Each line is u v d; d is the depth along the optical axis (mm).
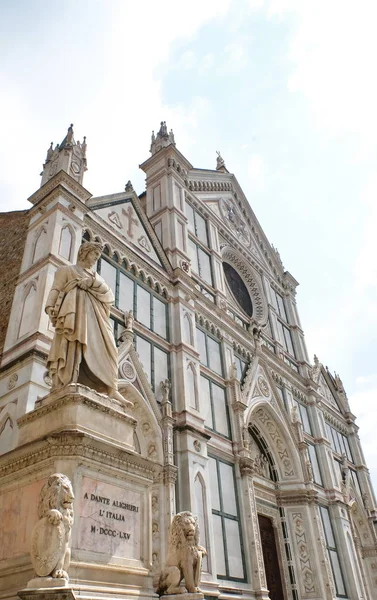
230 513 22453
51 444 8547
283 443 30891
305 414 36344
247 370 29953
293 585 26266
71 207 20500
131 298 22375
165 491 18500
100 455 8859
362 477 41719
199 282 29281
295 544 27766
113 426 9711
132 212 25500
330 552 29859
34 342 15797
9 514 8805
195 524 10672
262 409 30188
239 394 27031
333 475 34562
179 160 32188
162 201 29562
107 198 23703
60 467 8352
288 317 41406
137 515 9312
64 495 7625
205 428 23500
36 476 8672
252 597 21031
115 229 23359
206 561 19094
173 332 24141
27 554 7977
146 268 24297
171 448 19688
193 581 10000
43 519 7359
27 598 6660
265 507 27641
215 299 30094
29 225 20578
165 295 24984
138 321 22141
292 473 30219
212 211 35062
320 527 29000
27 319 17031
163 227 28219
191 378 23375
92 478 8672
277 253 44062
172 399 21922
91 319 10773
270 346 35781
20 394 15000
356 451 43031
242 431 25547
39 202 20766
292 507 28938
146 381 20156
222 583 19906
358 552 33938
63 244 19078
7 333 17359
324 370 45281
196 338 25953
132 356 20250
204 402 24438
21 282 18594
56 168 21625
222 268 32875
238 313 32531
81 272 11156
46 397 9969
